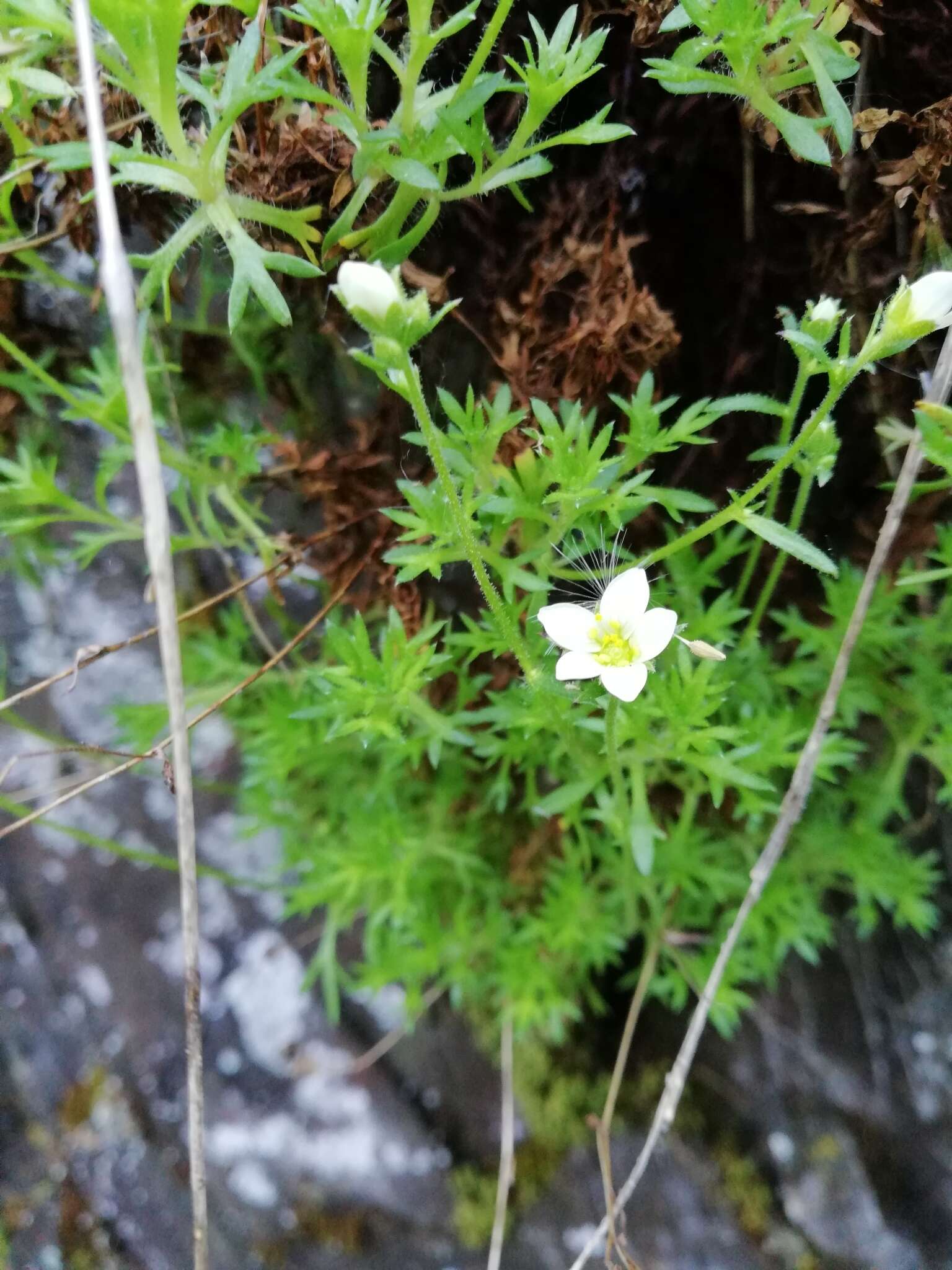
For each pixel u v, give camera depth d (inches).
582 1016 7.7
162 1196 7.9
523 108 5.8
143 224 6.1
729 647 6.5
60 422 7.8
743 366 6.5
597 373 5.9
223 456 6.8
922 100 5.4
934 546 6.7
